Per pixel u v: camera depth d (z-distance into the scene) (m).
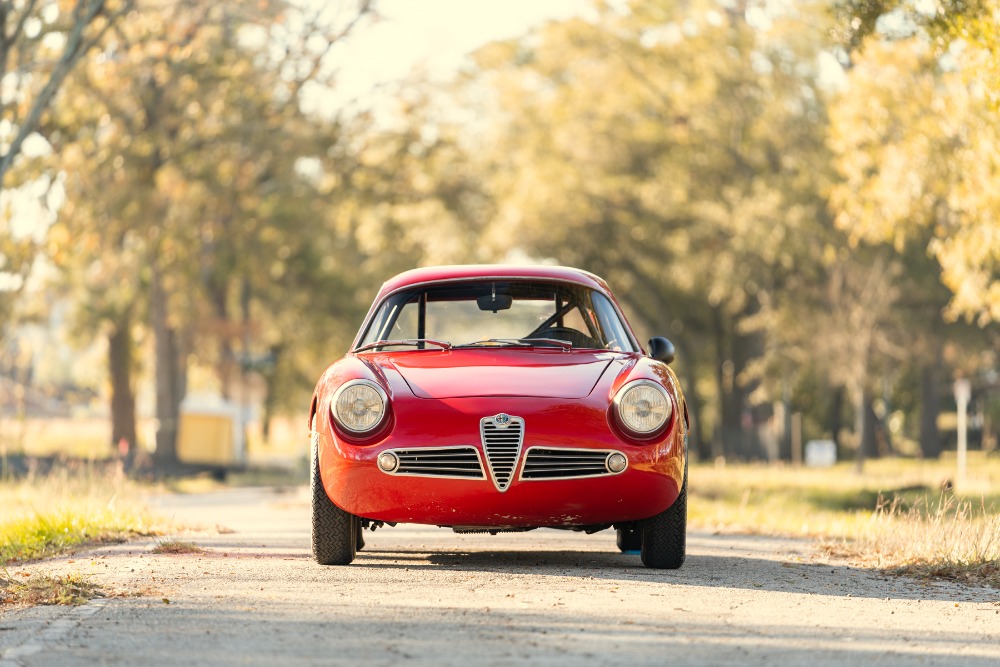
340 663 9.49
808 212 71.00
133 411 102.50
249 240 80.50
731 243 75.25
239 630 10.82
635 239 84.06
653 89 84.31
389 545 18.44
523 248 84.06
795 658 9.91
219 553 16.84
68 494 26.73
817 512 33.47
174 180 64.88
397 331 16.55
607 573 14.56
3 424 72.00
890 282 75.06
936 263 80.38
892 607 12.79
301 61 60.03
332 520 14.99
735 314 91.56
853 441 137.12
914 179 38.97
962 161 35.69
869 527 21.39
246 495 46.03
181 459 74.38
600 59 85.50
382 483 14.09
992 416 131.75
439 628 10.91
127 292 94.38
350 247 99.19
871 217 41.84
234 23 61.66
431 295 16.86
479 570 14.73
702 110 79.88
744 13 81.38
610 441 14.04
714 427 115.75
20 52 48.91
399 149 76.75
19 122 50.75
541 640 10.40
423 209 87.50
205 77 62.38
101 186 62.22
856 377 70.88
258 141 66.62
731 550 18.92
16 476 44.69
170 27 55.88
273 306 111.56
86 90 59.16
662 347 16.44
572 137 85.06
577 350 16.06
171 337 75.94
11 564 16.66
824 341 73.44
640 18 84.69
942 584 14.80
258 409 131.62
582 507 14.09
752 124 78.88
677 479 14.34
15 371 85.38
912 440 148.75
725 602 12.62
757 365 83.69
